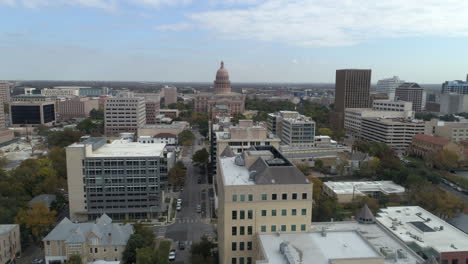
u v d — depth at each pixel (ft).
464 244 378.12
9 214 470.80
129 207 550.77
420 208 487.61
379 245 339.77
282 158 394.93
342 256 282.77
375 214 511.40
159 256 365.81
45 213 477.36
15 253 431.43
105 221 452.76
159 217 554.05
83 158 532.73
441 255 353.51
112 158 536.42
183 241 475.31
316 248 297.53
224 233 330.54
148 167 543.80
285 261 276.21
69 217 554.87
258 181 331.98
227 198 325.21
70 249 396.78
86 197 541.75
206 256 392.27
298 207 333.62
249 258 334.03
